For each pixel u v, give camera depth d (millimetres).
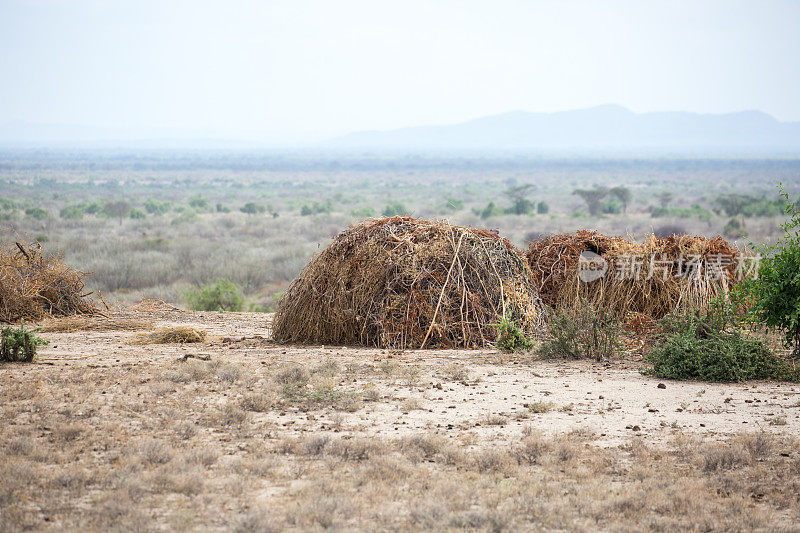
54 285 34969
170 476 12359
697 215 161250
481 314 27156
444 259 27641
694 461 13609
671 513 11414
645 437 15250
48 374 20297
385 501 11688
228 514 11023
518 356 24812
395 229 28781
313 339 27938
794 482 12625
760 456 13984
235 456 13859
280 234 129500
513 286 28188
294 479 12719
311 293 28125
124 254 82750
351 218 146375
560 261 32031
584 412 17234
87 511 11039
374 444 14266
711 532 10734
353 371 21500
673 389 19719
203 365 21422
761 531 10664
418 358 24016
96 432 15000
